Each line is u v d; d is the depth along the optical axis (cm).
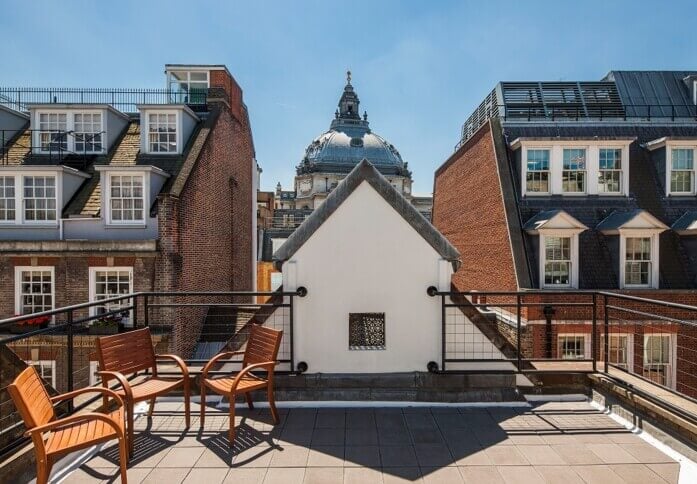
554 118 1747
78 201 1406
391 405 510
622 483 351
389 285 536
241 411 493
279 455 395
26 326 1220
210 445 413
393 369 534
